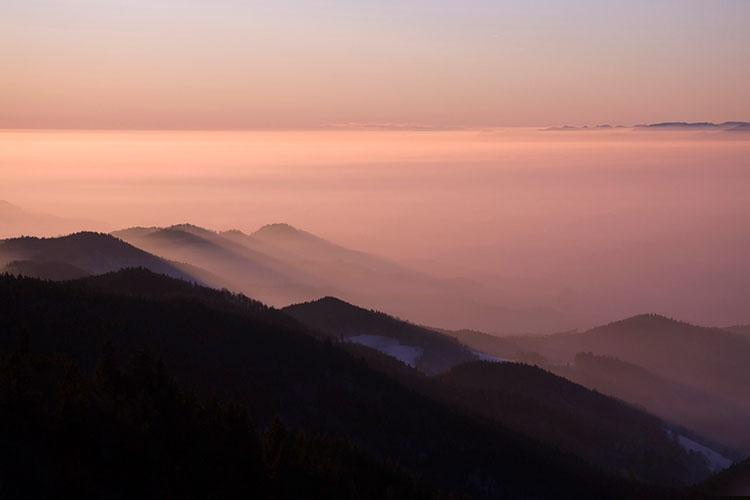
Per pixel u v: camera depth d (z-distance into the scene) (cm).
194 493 4891
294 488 5406
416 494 6253
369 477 6166
